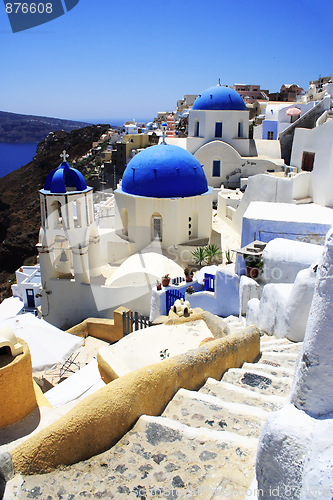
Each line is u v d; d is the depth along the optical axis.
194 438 3.38
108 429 3.35
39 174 100.06
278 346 7.13
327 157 15.48
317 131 16.58
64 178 16.91
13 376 4.52
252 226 12.26
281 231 12.03
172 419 3.83
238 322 10.66
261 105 50.50
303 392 2.46
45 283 17.80
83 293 17.38
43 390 12.05
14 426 4.57
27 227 80.25
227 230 21.95
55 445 3.11
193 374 4.57
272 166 26.19
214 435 3.40
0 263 79.19
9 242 79.06
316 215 12.65
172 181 19.22
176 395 4.19
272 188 17.75
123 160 55.84
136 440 3.39
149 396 3.83
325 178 15.57
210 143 26.62
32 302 30.56
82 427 3.21
